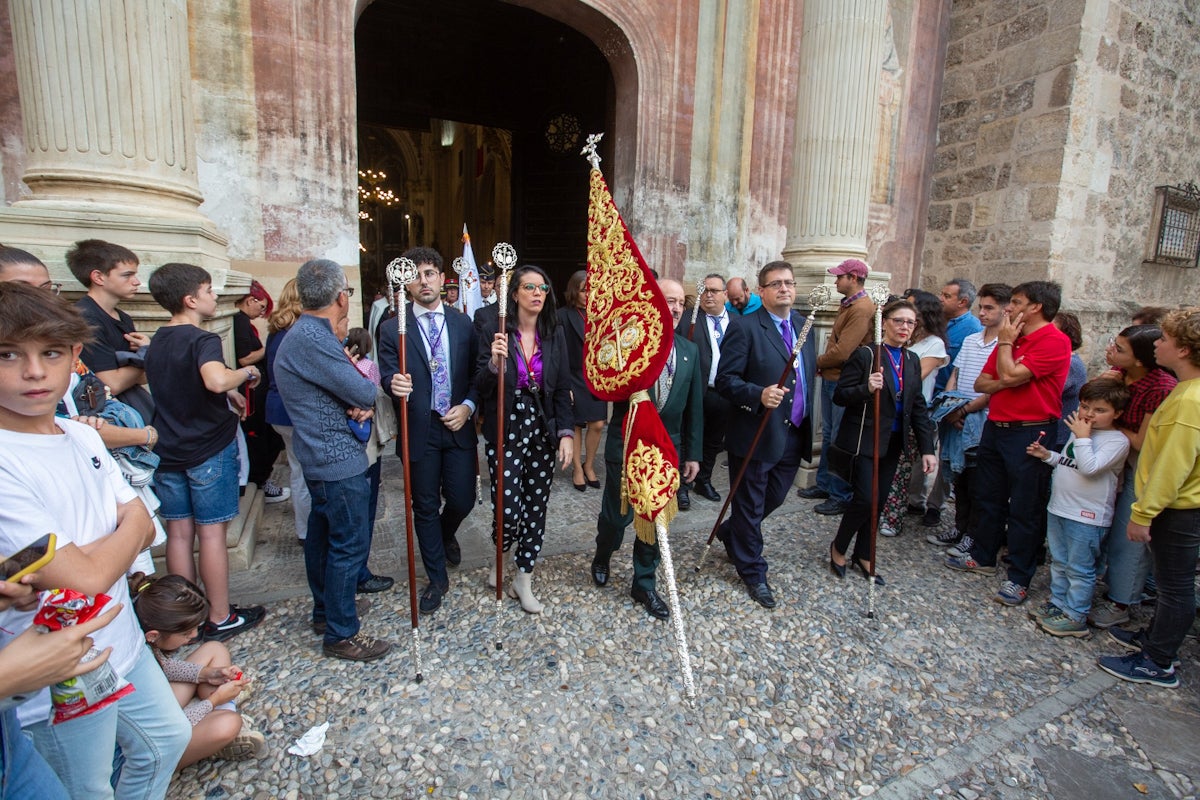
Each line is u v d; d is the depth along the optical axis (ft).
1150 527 8.84
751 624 9.77
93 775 4.35
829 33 17.52
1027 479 10.70
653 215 21.74
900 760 7.25
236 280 12.14
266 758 6.74
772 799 6.63
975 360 13.26
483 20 29.86
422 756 6.87
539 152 31.12
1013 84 23.73
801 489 16.12
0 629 3.76
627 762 6.97
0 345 3.74
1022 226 23.75
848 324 14.83
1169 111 25.03
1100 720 8.12
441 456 9.62
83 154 10.05
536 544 9.58
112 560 4.18
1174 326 8.20
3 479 3.78
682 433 13.96
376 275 77.36
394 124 36.50
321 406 7.70
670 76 21.31
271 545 11.66
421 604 9.59
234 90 15.46
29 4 9.66
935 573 12.06
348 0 16.47
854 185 17.92
